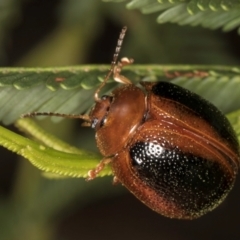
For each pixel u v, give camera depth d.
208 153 0.06
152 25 0.09
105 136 0.07
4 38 0.09
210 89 0.07
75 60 0.09
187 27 0.09
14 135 0.06
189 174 0.06
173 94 0.07
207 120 0.06
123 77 0.07
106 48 0.12
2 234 0.09
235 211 0.14
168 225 0.14
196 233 0.14
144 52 0.09
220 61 0.09
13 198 0.09
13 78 0.06
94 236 0.14
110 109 0.07
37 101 0.07
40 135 0.07
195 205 0.07
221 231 0.14
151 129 0.06
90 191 0.09
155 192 0.07
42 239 0.09
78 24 0.09
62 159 0.06
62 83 0.07
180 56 0.09
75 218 0.14
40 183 0.09
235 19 0.07
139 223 0.14
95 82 0.07
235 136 0.07
